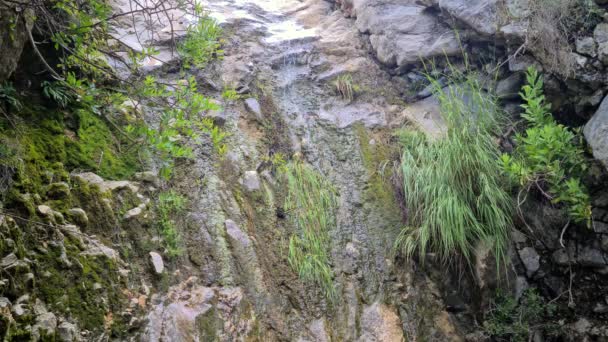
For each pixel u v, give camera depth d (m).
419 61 5.20
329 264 4.09
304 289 3.88
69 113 3.58
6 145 2.96
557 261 4.26
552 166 4.04
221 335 3.30
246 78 4.95
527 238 4.31
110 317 2.89
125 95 3.71
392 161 4.73
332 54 5.52
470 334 4.05
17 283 2.53
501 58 4.84
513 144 4.58
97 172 3.46
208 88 4.70
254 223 4.03
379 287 4.05
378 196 4.52
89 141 3.56
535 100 4.18
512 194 4.35
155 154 3.62
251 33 5.51
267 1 6.42
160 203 3.65
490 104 4.68
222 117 4.47
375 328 3.81
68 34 3.33
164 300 3.22
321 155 4.72
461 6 4.79
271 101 4.94
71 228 2.95
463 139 4.34
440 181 4.20
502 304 4.14
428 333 3.94
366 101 5.19
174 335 3.07
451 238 4.01
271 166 4.47
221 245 3.71
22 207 2.79
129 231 3.30
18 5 2.94
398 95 5.29
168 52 4.75
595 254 4.14
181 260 3.52
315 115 4.99
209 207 3.87
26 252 2.69
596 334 3.96
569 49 4.25
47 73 3.55
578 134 4.26
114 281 3.00
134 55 3.85
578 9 4.32
